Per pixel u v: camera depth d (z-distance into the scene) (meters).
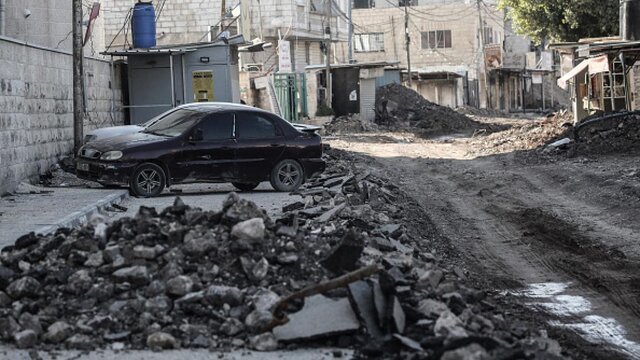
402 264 9.62
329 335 7.54
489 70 83.69
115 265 8.58
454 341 6.82
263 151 19.31
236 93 32.34
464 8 82.06
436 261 11.49
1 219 14.34
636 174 20.59
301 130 20.77
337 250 8.80
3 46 18.92
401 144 40.31
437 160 30.83
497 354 6.73
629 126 28.61
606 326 9.48
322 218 13.15
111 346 7.62
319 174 20.02
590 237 14.56
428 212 17.81
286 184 19.61
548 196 19.94
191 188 20.94
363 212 13.52
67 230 9.76
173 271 8.48
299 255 9.05
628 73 35.66
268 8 56.22
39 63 21.39
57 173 21.88
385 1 92.06
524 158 28.19
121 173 18.19
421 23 82.62
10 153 19.00
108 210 16.34
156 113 30.39
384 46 83.00
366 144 39.81
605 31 49.00
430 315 7.89
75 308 8.16
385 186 20.12
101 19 38.53
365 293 7.83
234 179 19.12
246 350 7.54
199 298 8.14
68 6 28.20
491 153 31.73
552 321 9.62
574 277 11.89
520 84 94.69
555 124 38.69
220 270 8.71
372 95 56.97
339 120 52.78
